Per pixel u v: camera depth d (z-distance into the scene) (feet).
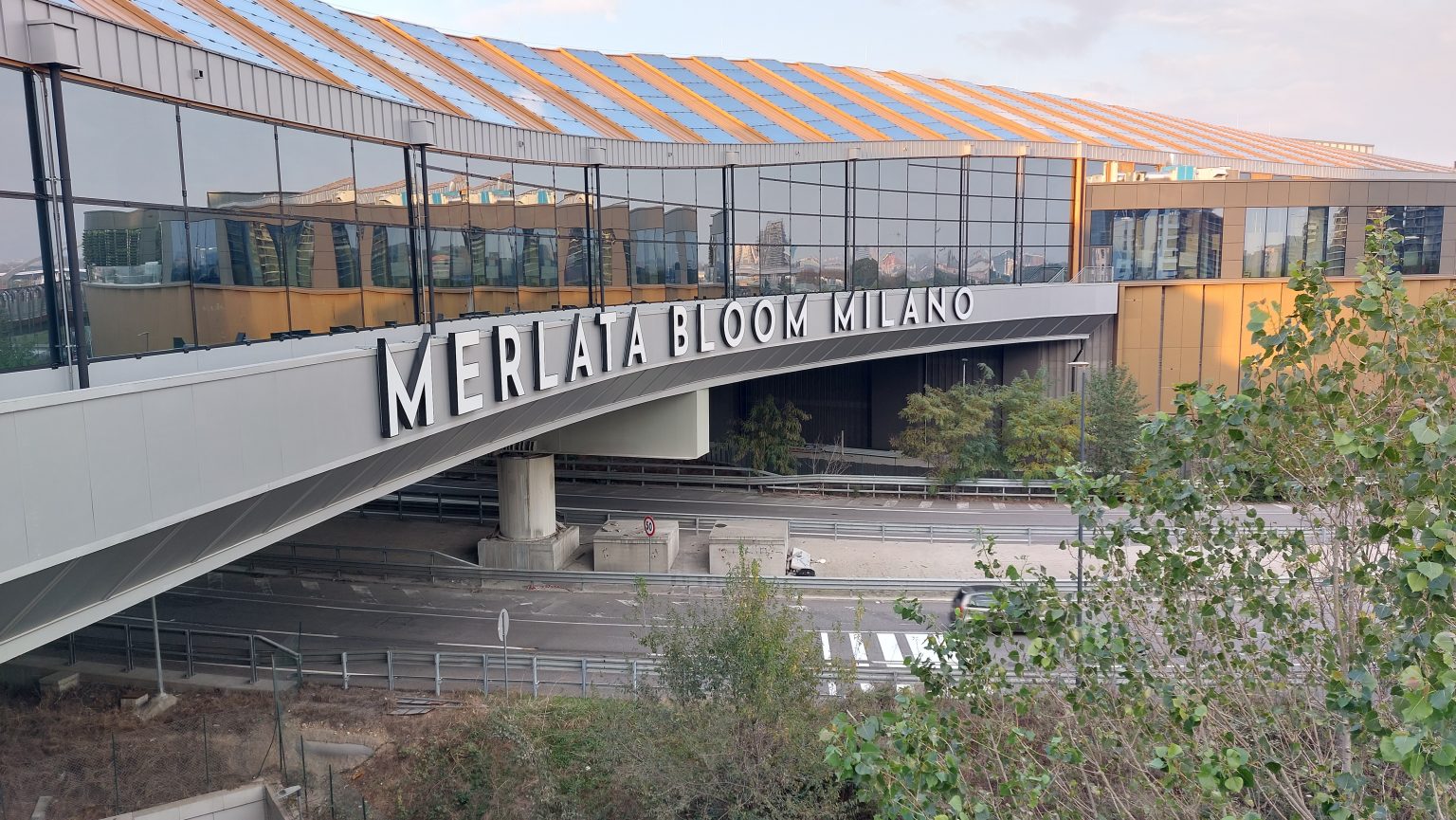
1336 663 31.12
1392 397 32.09
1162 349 181.06
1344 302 32.12
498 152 91.76
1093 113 225.97
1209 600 36.52
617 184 118.11
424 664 91.40
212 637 97.50
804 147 136.77
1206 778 26.61
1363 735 26.71
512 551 120.98
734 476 175.32
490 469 182.91
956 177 165.27
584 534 138.92
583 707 79.56
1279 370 33.14
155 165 53.36
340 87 69.62
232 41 74.69
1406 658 23.95
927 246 163.63
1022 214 173.06
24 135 44.24
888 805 30.86
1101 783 41.47
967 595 105.40
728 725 65.82
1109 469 159.22
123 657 90.89
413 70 104.99
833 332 137.28
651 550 118.42
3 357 42.78
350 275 73.31
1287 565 36.45
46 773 71.87
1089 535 130.21
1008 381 187.42
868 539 136.56
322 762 76.02
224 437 46.47
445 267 87.10
